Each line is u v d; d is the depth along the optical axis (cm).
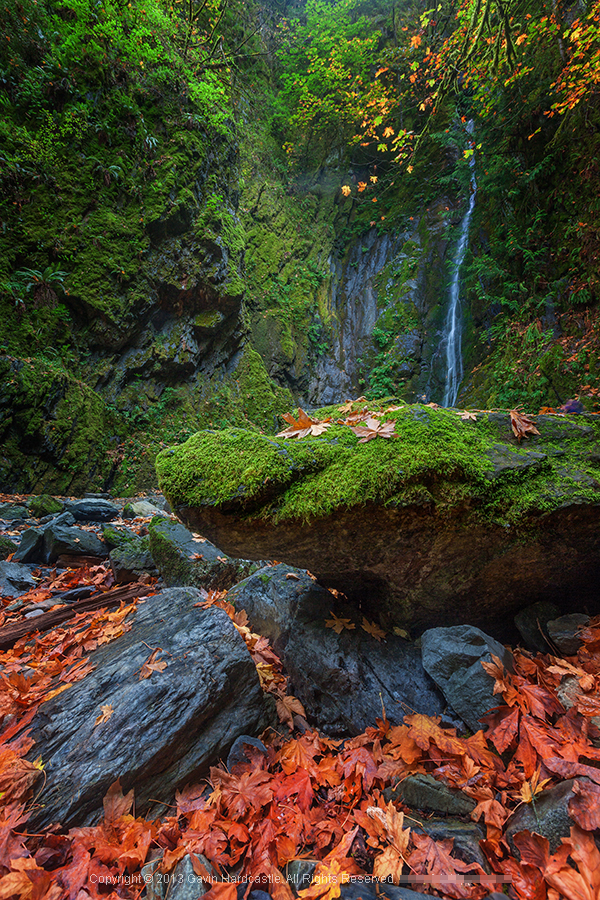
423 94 1420
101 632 227
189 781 155
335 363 1416
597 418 202
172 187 930
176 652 181
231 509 175
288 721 183
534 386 870
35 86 755
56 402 697
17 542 407
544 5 925
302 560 194
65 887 117
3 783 132
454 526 169
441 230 1430
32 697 175
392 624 219
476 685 167
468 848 127
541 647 195
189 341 1002
